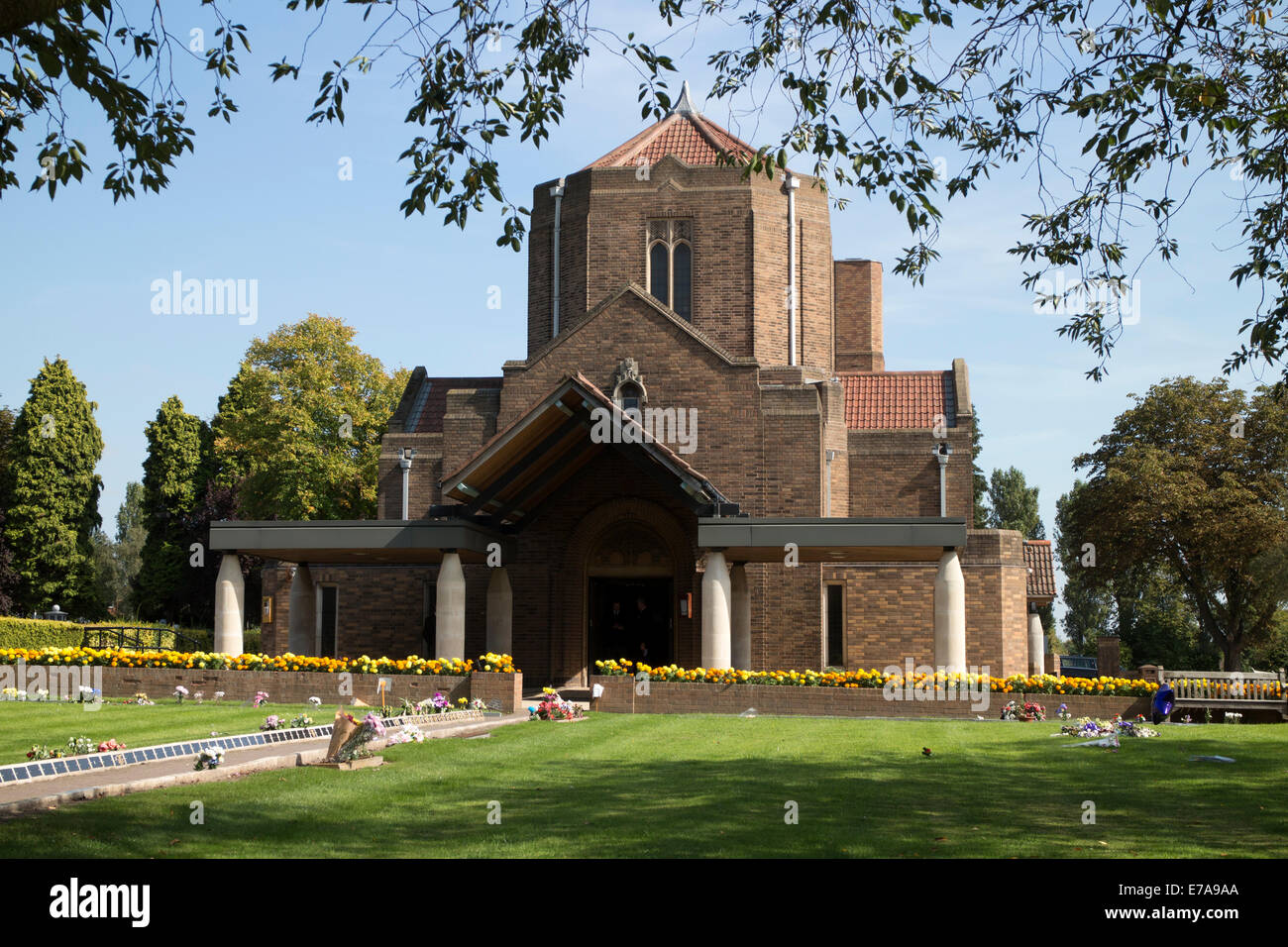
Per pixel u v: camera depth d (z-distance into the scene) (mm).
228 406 71125
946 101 14570
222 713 21766
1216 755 17781
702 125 40281
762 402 32188
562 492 32906
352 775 14414
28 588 62656
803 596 32094
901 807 12836
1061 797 13781
